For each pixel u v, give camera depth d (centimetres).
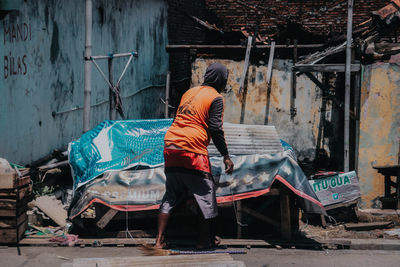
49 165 721
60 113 852
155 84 1418
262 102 935
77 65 923
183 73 1675
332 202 686
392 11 779
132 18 1222
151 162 561
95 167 565
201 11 1680
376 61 760
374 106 764
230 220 592
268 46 921
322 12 1412
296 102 921
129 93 1205
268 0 1497
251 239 547
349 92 757
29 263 455
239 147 585
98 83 1017
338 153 907
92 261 411
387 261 504
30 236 536
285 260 491
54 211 612
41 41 780
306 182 538
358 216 690
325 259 502
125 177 546
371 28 827
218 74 475
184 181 458
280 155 557
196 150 456
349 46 754
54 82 828
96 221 537
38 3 768
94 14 986
